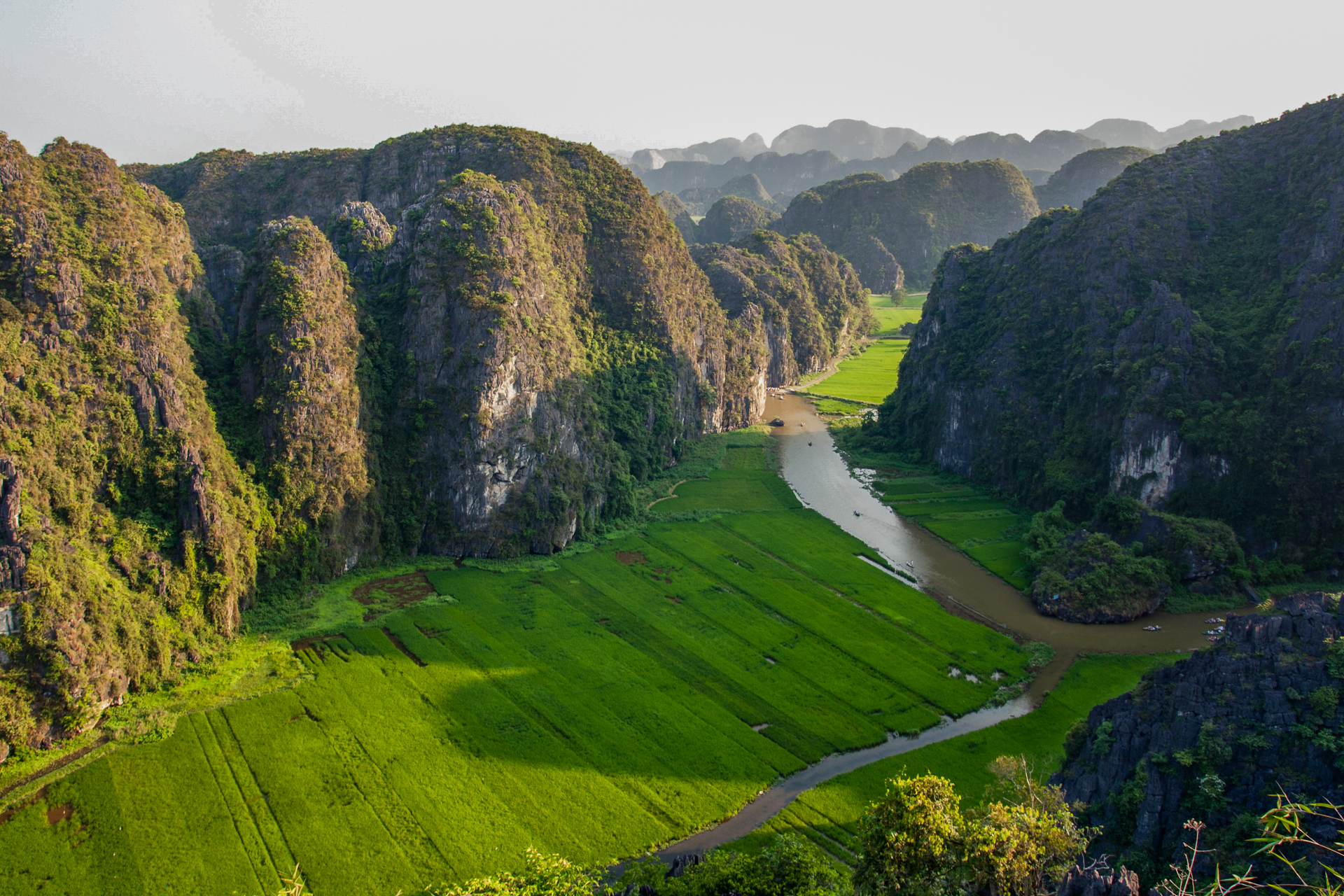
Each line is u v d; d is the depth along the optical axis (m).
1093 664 93.31
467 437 117.88
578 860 61.78
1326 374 114.75
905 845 47.25
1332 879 44.19
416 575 111.69
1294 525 113.38
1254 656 59.22
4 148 93.00
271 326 107.88
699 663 90.81
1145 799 55.91
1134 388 129.00
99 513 85.62
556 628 97.62
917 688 87.12
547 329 131.38
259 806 66.50
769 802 69.69
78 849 61.53
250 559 96.19
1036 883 46.69
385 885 59.12
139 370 93.12
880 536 133.62
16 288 88.62
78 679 73.50
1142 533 116.62
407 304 125.06
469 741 75.62
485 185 135.00
